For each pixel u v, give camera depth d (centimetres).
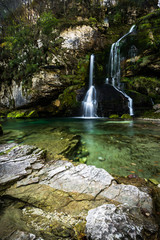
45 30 1392
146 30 1277
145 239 112
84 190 181
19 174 217
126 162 314
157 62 1177
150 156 347
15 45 1428
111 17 1867
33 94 1331
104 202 159
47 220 136
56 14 1769
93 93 1280
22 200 165
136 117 1067
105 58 1501
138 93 1154
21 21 1747
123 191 178
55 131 650
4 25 1794
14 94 1498
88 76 1409
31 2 1788
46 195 173
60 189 184
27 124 916
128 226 116
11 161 260
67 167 243
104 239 106
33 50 1331
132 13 1928
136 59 1298
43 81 1298
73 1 1720
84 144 446
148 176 253
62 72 1359
